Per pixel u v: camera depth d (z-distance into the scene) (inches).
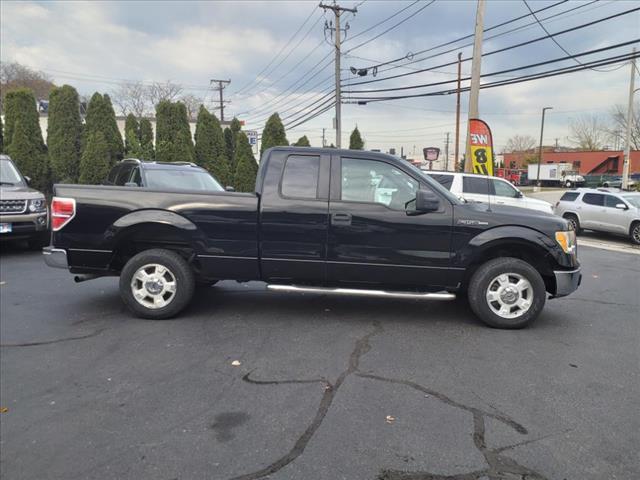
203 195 206.8
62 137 676.7
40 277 291.0
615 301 261.7
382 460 109.1
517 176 2805.1
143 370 157.0
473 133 660.1
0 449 112.6
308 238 202.8
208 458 109.5
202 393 141.2
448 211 200.5
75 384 146.7
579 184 2351.1
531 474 105.0
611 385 150.1
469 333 197.9
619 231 589.3
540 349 181.2
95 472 104.7
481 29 671.1
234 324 204.4
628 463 109.3
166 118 749.9
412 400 137.9
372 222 200.5
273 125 840.3
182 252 216.7
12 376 152.0
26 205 354.0
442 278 203.2
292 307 231.3
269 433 119.9
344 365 162.6
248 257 206.1
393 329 200.8
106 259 209.8
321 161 206.1
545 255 202.2
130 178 361.4
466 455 111.4
